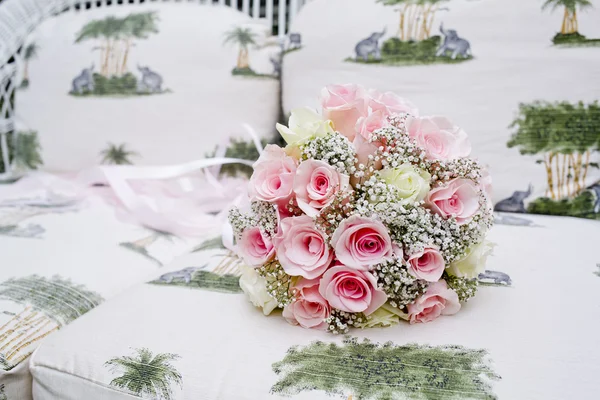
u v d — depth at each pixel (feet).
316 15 3.66
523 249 2.76
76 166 4.05
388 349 2.11
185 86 3.80
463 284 2.28
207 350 2.14
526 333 2.13
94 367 2.14
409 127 2.31
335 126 2.37
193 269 2.75
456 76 3.33
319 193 2.21
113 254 3.05
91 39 4.03
